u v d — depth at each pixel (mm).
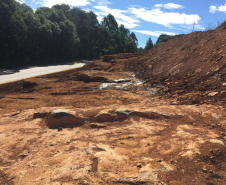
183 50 16781
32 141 6191
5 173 4516
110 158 4473
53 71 33188
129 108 7633
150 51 26516
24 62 39188
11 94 15984
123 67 21531
